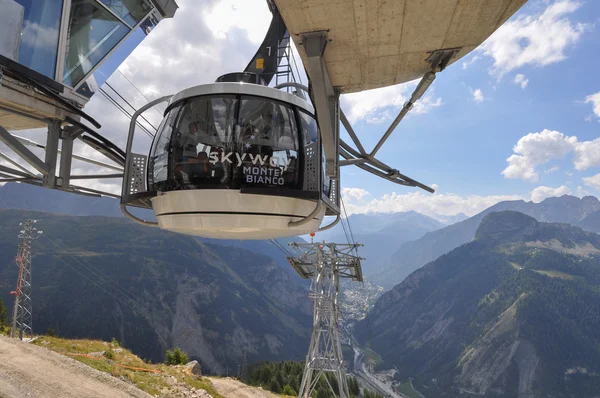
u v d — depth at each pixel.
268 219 6.11
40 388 19.73
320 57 6.81
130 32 13.57
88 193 10.70
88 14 11.91
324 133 6.99
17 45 8.98
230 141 6.20
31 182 10.34
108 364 32.78
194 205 6.08
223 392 44.06
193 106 6.47
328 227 8.22
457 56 7.74
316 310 53.41
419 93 8.80
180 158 6.29
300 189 6.53
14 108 9.10
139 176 7.01
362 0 6.00
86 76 11.91
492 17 6.48
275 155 6.36
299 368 136.25
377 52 7.62
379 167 15.08
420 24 6.66
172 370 42.81
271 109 6.54
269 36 10.84
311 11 6.22
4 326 74.62
